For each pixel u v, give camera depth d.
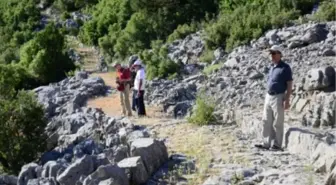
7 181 10.50
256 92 17.69
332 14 30.73
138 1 53.53
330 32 26.05
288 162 10.42
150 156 10.55
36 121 13.62
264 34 31.03
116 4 66.06
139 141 11.06
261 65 22.00
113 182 9.11
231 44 31.48
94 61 53.56
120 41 49.66
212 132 13.48
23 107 13.52
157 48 37.50
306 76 15.80
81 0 87.94
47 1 90.56
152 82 23.16
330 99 13.33
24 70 34.66
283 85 10.91
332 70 14.97
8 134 13.23
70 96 22.56
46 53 36.78
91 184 9.27
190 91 20.52
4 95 14.89
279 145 11.30
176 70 27.69
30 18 80.81
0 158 13.33
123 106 18.06
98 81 25.45
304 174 9.46
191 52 33.66
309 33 25.56
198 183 9.76
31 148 13.31
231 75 21.59
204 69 26.89
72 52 56.03
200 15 50.12
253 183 9.27
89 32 64.69
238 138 12.63
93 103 21.89
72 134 14.88
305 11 35.22
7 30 78.19
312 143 10.59
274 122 11.20
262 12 36.50
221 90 19.30
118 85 17.92
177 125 14.95
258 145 11.58
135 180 9.94
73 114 16.78
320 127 12.96
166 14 50.03
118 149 10.94
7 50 59.84
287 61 21.75
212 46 33.31
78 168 9.79
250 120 13.30
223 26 33.72
